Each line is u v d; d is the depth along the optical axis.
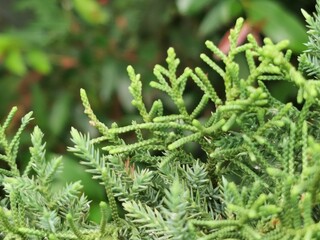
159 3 0.70
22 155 0.70
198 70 0.27
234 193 0.25
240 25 0.27
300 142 0.26
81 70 0.75
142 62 0.71
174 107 0.69
